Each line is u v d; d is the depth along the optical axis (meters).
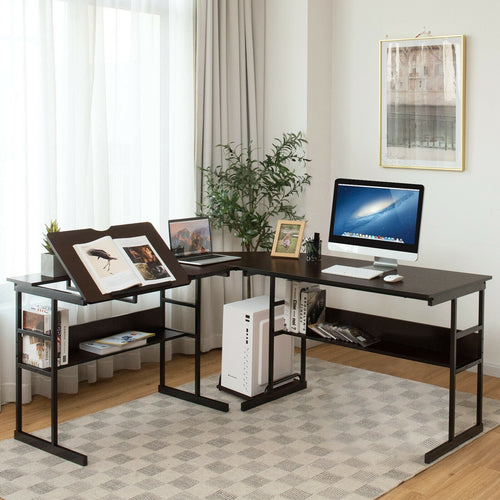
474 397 4.13
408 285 3.38
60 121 4.11
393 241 3.69
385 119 4.82
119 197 4.45
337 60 5.05
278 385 4.17
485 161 4.46
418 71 4.64
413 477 3.15
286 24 4.96
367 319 3.89
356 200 3.85
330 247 3.93
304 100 4.92
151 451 3.40
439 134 4.61
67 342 3.42
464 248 4.60
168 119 4.66
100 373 4.43
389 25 4.78
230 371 4.11
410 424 3.73
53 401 3.35
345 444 3.48
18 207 3.96
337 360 4.85
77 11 4.08
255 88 5.09
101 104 4.25
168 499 2.94
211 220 4.86
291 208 4.96
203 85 4.82
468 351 3.57
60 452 3.33
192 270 3.81
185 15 4.70
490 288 4.52
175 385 4.33
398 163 4.80
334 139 5.11
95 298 3.24
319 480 3.11
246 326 3.98
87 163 4.18
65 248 3.34
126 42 4.39
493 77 4.38
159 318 4.09
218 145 4.86
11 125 3.90
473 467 3.24
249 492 3.00
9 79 3.86
